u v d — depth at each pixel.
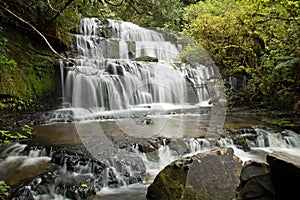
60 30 7.12
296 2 4.74
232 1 7.40
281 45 5.93
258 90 7.00
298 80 5.77
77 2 5.72
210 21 6.77
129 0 5.44
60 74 6.77
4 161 3.64
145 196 3.05
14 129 4.81
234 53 6.97
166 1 8.47
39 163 3.62
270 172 2.17
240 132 4.95
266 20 5.81
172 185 2.74
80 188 3.09
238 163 2.74
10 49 6.05
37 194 3.00
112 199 3.03
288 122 5.51
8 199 2.76
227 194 2.51
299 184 1.96
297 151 4.63
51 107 6.32
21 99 5.64
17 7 5.31
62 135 4.54
